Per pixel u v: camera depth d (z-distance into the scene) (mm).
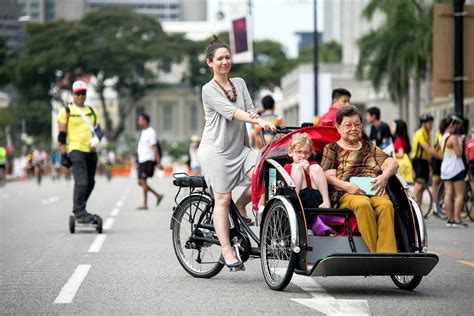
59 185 60000
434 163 24141
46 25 127312
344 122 11570
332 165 11609
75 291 11469
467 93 26234
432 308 10141
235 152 12023
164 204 32188
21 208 30297
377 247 10891
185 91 158125
